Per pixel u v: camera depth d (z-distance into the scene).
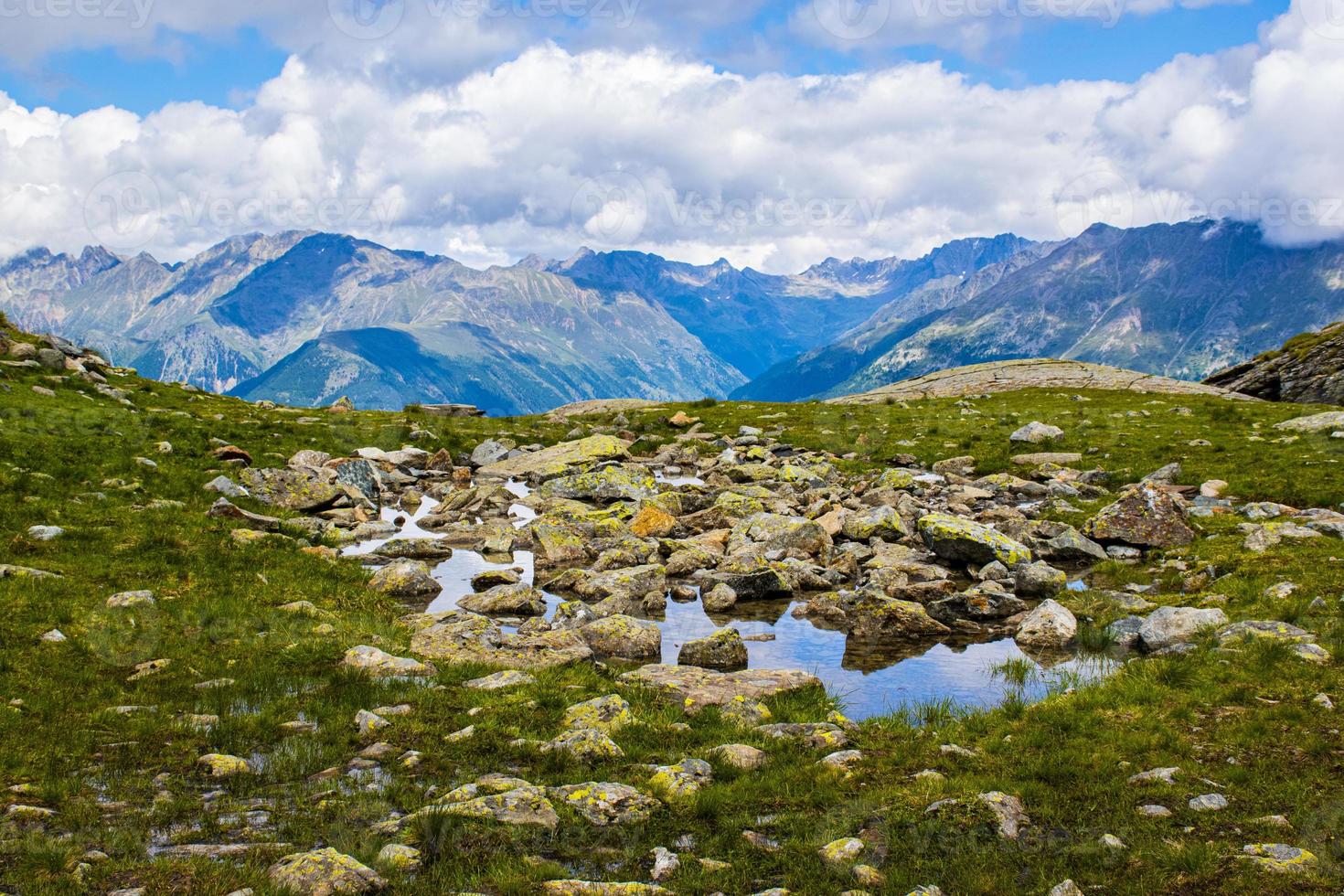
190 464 35.97
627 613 25.17
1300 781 11.57
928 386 88.81
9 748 12.97
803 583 27.97
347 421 56.09
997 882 9.64
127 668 16.98
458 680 17.75
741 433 58.22
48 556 22.31
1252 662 16.02
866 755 14.03
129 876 9.61
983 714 15.98
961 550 28.16
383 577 26.41
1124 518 29.09
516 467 47.84
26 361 48.56
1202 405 62.03
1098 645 20.67
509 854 10.47
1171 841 10.29
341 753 13.66
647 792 12.31
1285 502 31.53
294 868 9.57
